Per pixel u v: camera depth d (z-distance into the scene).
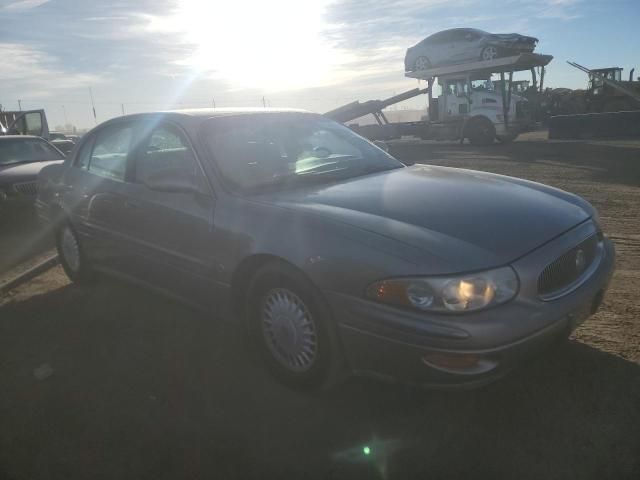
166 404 3.15
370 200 3.17
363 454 2.66
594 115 21.73
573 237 2.97
